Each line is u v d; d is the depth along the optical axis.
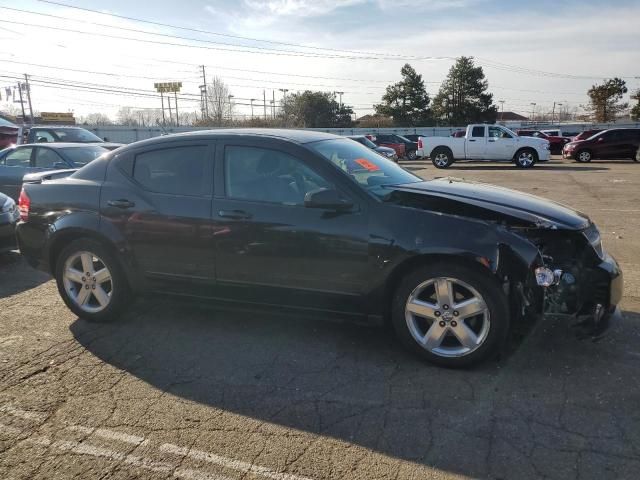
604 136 24.23
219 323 4.57
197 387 3.47
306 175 3.88
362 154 4.47
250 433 2.94
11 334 4.40
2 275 6.26
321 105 71.38
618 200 11.52
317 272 3.79
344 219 3.69
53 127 14.16
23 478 2.60
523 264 3.35
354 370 3.66
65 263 4.65
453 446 2.79
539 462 2.64
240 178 4.08
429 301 3.64
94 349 4.09
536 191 13.39
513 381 3.43
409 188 3.92
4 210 6.68
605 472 2.55
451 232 3.46
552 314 3.55
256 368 3.73
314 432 2.94
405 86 71.75
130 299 4.61
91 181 4.59
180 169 4.30
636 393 3.25
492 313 3.43
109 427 3.02
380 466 2.64
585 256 3.58
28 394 3.40
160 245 4.25
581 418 3.00
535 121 98.38
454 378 3.50
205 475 2.60
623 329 4.16
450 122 71.56
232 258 4.03
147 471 2.64
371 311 3.76
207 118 76.62
